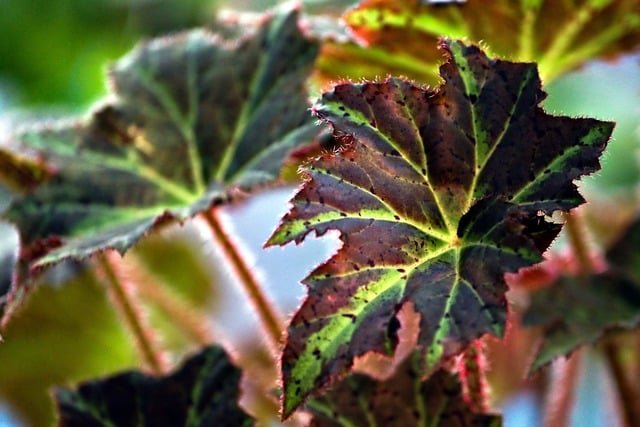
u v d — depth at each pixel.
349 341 0.55
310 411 0.61
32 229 0.66
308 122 0.65
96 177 0.68
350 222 0.56
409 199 0.56
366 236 0.56
